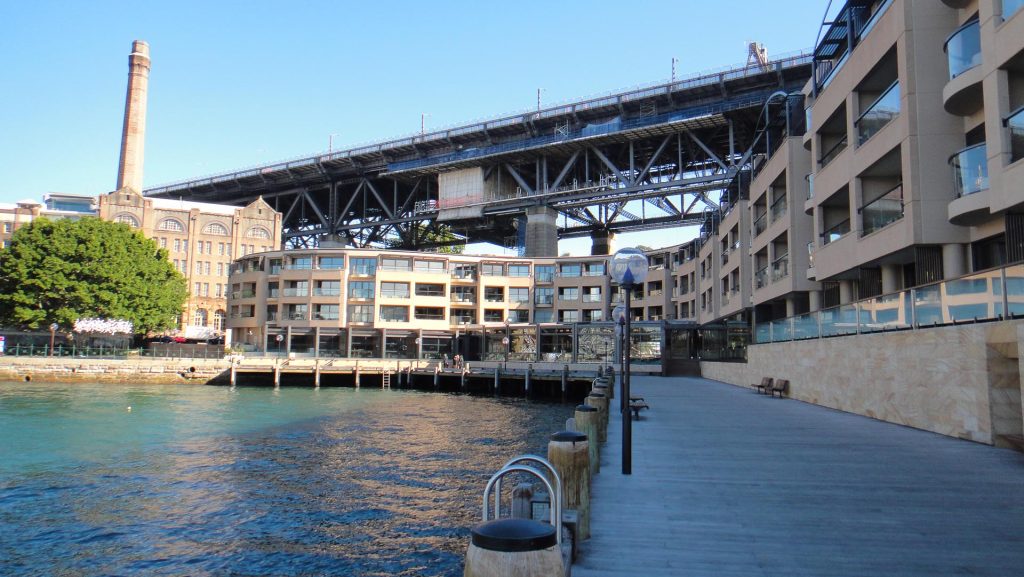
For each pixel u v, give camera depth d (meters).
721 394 28.81
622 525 7.39
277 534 14.28
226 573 12.01
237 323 84.88
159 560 12.66
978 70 15.76
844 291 27.47
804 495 8.84
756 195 38.47
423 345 82.50
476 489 18.66
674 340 65.00
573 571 5.92
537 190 98.06
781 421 17.67
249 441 27.84
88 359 61.47
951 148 18.27
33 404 41.16
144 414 37.25
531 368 57.91
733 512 7.96
